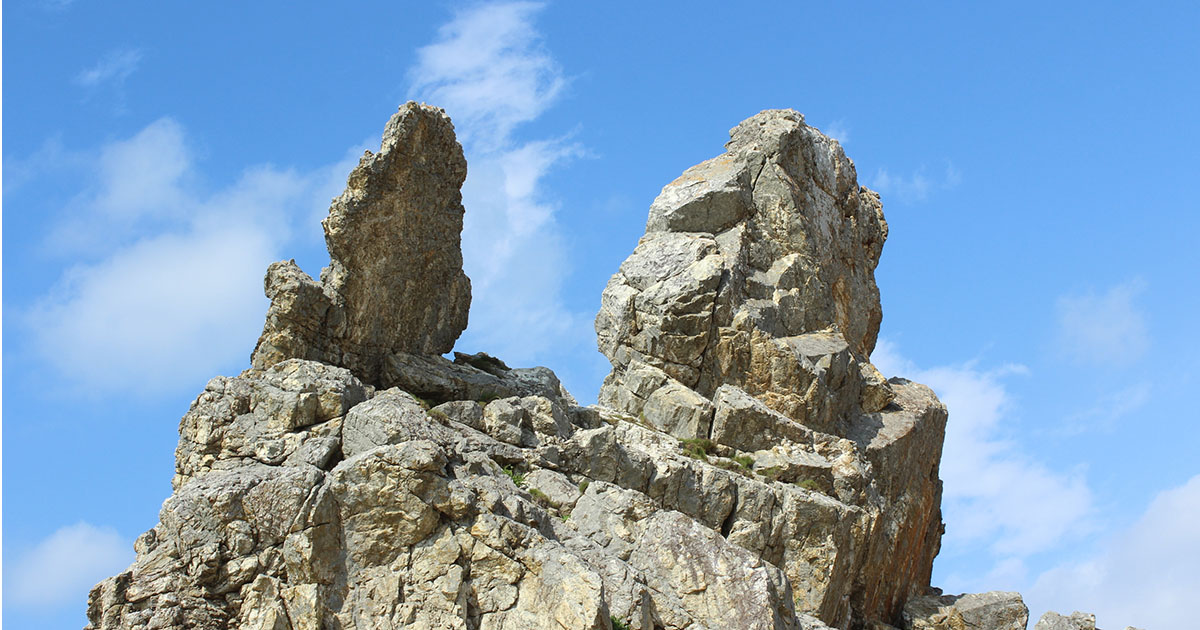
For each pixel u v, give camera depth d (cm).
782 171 5744
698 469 4719
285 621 3956
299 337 4731
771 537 4712
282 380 4478
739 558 4275
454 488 4066
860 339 5934
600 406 5234
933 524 5788
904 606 5372
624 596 4034
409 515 4028
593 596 3891
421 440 4200
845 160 6088
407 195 4991
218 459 4372
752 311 5369
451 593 3953
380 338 4953
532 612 3941
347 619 3950
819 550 4725
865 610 5091
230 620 3991
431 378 4906
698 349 5262
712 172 5800
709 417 5094
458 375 4969
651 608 4125
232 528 4038
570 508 4400
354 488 4056
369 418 4319
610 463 4606
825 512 4753
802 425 5228
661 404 5156
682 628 4125
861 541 4944
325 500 4041
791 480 4959
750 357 5291
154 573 4006
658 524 4331
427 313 5109
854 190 6103
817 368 5356
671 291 5312
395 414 4331
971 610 5297
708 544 4294
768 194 5716
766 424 5091
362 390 4569
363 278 4894
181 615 3959
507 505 4122
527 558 4006
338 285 4850
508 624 3938
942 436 5822
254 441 4369
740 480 4759
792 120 5928
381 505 4038
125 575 4041
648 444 4919
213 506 4047
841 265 5900
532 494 4388
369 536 4028
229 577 4009
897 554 5350
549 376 5216
